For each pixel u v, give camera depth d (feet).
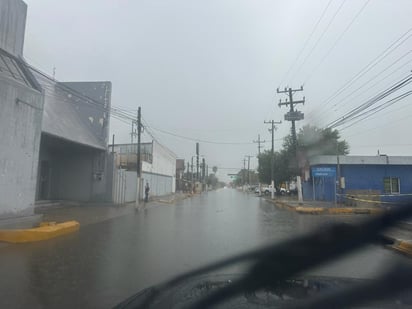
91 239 39.86
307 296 11.19
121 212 75.72
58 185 94.84
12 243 36.96
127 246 35.37
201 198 163.84
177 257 29.94
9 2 54.08
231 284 13.17
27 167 52.21
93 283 22.20
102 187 96.07
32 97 53.31
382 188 119.14
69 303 18.58
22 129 50.98
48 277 23.66
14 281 22.68
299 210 78.69
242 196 193.47
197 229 48.85
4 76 47.37
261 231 46.57
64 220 55.42
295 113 107.24
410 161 118.52
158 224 54.85
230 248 33.81
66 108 95.61
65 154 96.63
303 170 104.73
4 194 47.32
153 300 11.81
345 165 120.47
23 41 57.67
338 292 11.69
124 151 159.43
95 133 97.09
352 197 92.02
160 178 168.66
